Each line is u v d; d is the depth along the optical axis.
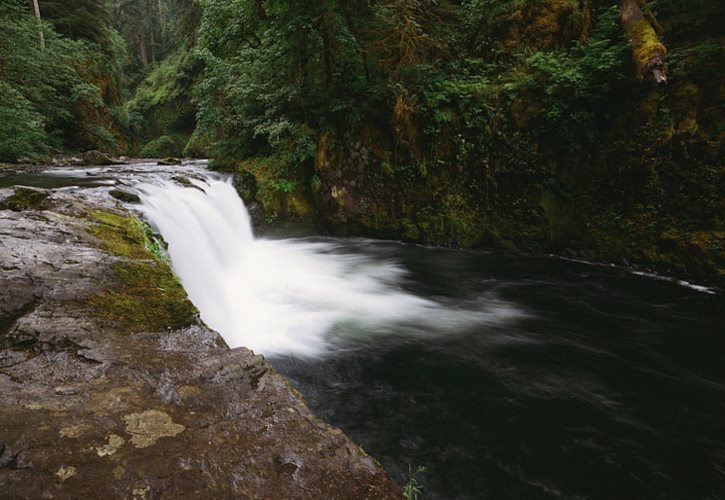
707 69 7.22
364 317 6.49
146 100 35.44
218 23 12.73
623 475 3.36
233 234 9.19
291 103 10.81
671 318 6.43
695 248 7.30
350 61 10.13
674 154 7.52
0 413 1.59
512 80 9.58
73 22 25.45
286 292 7.35
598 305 6.99
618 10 9.03
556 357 5.33
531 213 9.37
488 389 4.58
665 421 4.07
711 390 4.60
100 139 21.69
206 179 10.25
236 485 1.38
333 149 10.55
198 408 1.77
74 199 4.78
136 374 1.96
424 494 3.15
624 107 8.12
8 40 14.48
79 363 2.00
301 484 1.42
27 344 2.10
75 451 1.44
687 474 3.39
